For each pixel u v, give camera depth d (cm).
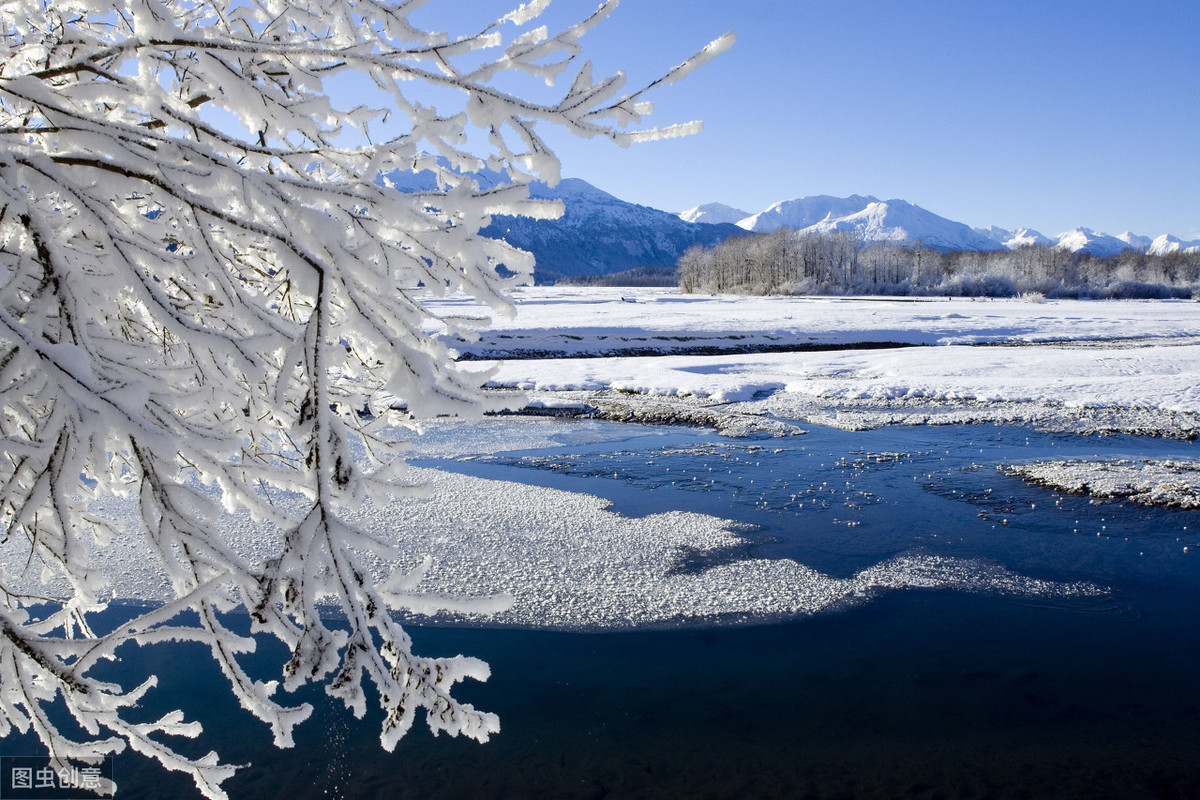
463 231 224
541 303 6531
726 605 786
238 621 726
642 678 638
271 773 507
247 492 222
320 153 234
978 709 591
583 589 823
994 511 1102
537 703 598
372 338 185
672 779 507
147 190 206
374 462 333
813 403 2097
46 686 242
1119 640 709
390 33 256
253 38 268
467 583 832
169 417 203
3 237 209
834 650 690
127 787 486
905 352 3152
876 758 529
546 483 1274
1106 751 538
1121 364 2620
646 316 4644
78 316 184
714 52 224
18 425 253
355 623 171
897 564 898
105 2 228
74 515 271
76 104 239
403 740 550
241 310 194
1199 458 1410
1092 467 1329
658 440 1641
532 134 235
